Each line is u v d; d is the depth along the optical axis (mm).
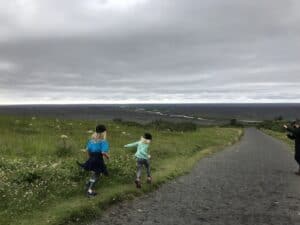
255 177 20453
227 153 32375
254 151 35406
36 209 11906
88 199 13273
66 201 12914
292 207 14305
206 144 37562
